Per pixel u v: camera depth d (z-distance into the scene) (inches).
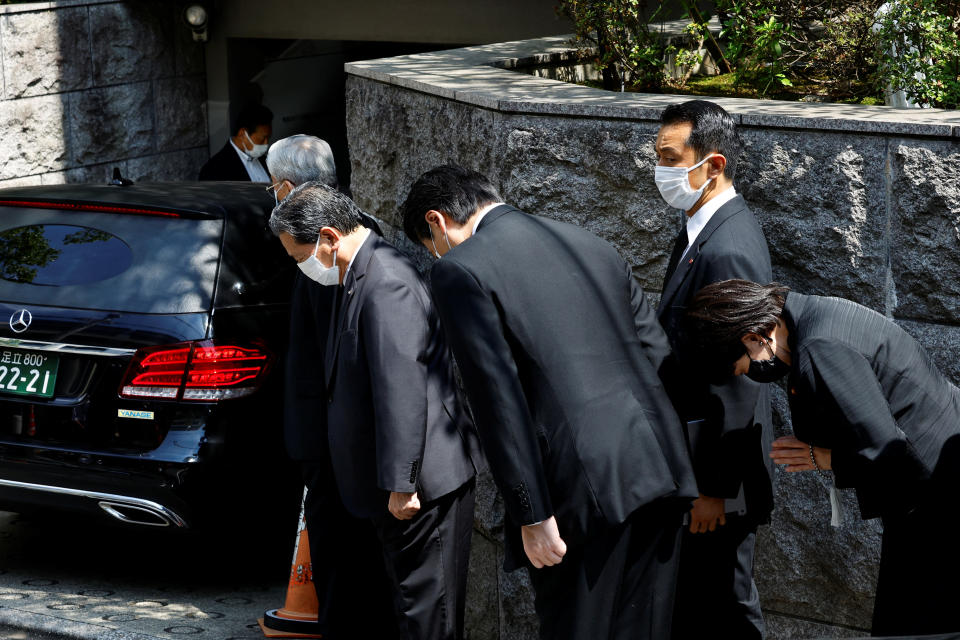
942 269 133.2
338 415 141.5
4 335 174.6
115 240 180.2
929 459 110.7
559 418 114.0
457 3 366.9
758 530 151.9
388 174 192.1
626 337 119.6
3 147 349.1
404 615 142.5
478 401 113.2
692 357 120.8
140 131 398.9
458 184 126.3
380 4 381.4
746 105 149.0
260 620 168.9
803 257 141.7
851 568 145.6
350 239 141.1
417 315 136.5
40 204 189.0
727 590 138.5
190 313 171.3
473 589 175.0
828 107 146.2
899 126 132.6
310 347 153.7
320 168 169.2
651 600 119.8
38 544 205.5
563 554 114.3
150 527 171.0
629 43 199.5
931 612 112.7
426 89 174.9
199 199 186.9
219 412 169.6
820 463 119.4
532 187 155.6
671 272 136.9
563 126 152.3
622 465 114.2
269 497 177.2
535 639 163.5
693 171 130.3
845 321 112.0
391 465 132.4
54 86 364.2
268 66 433.7
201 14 403.2
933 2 163.9
